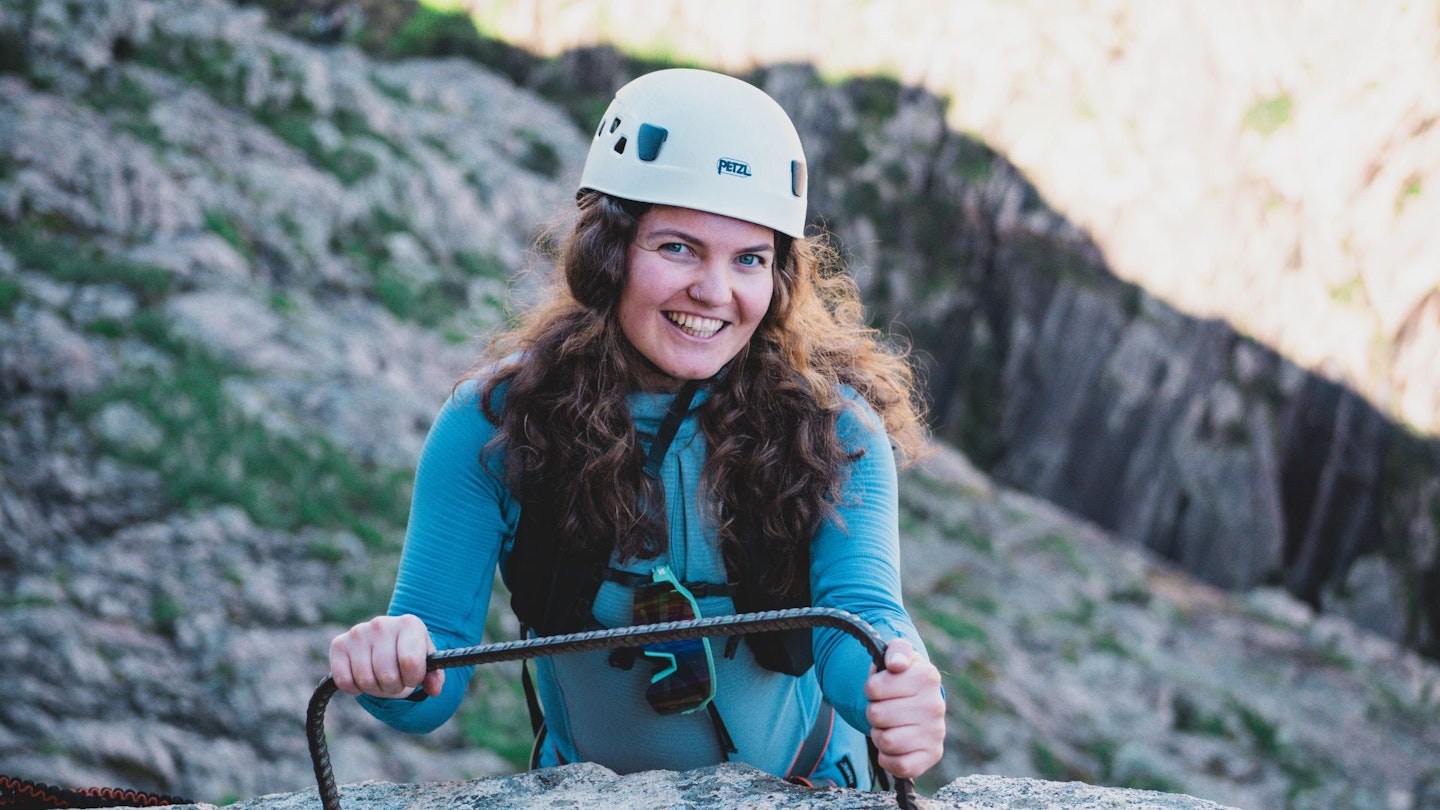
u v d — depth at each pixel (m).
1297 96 24.47
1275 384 23.70
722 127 1.70
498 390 1.78
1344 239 24.02
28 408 10.55
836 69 24.80
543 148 22.23
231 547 9.78
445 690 1.71
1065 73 24.72
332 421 12.27
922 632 14.32
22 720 7.28
